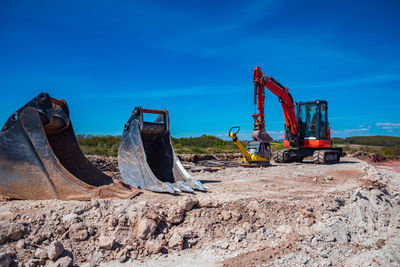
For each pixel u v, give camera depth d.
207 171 12.23
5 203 5.14
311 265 4.45
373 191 7.61
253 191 7.22
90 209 5.01
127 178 7.02
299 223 5.59
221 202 5.80
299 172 11.53
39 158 5.47
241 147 12.59
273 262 4.41
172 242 4.66
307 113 16.61
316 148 16.66
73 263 4.12
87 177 6.44
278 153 16.48
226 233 5.13
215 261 4.38
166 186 6.31
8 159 5.46
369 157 24.69
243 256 4.54
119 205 5.22
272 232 5.28
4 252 3.92
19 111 5.55
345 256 4.83
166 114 7.91
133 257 4.34
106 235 4.57
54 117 6.00
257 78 14.38
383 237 5.67
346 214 6.20
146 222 4.75
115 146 18.55
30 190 5.45
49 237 4.38
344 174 11.21
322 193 7.34
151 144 8.02
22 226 4.30
